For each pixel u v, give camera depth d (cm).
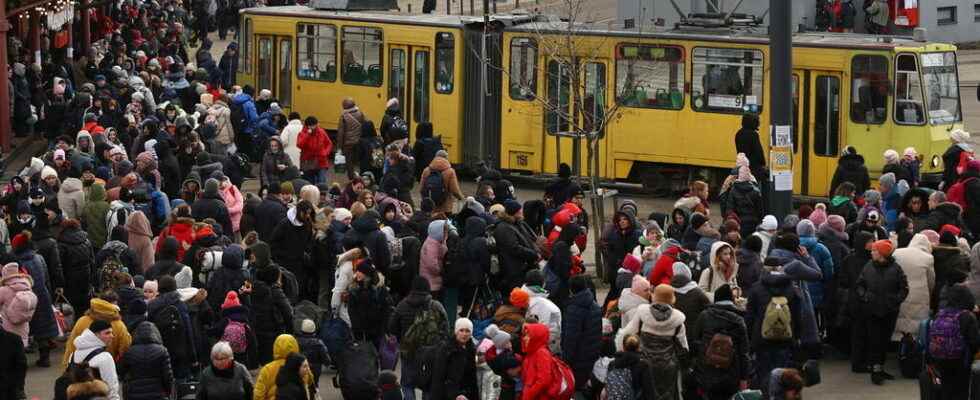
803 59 5309
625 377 2848
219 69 7512
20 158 6150
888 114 5247
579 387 3133
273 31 6331
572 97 5516
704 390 2981
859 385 3412
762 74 5322
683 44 5425
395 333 3080
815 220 3703
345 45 6153
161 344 2881
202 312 3200
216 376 2727
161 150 4734
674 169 5569
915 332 3391
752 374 3167
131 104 5509
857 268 3453
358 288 3178
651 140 5516
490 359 2902
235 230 4284
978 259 3416
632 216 3688
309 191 3788
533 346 2848
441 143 5369
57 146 4662
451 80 5878
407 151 5131
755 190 4162
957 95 5350
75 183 4122
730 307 2986
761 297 3145
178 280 3362
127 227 3788
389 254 3506
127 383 2842
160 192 4206
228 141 5394
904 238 3578
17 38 7031
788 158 3956
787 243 3334
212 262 3394
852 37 5434
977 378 2906
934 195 3934
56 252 3625
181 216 3662
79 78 7181
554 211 4038
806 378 2636
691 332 3120
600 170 5600
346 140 5491
